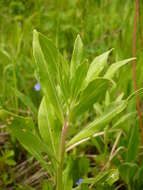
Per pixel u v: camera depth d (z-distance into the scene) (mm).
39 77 247
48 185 287
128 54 430
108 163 351
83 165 349
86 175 350
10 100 464
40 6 633
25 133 246
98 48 483
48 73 249
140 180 337
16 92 396
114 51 445
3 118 249
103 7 548
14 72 444
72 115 251
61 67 252
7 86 458
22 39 545
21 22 618
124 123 376
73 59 254
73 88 243
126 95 388
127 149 343
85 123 433
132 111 379
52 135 275
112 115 256
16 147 412
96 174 360
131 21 465
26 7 624
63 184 289
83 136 260
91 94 241
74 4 619
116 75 421
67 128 257
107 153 385
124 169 332
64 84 244
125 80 386
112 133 401
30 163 392
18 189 346
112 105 259
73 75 243
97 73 250
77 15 563
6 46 549
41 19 532
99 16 552
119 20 535
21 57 522
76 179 343
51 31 529
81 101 243
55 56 249
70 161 304
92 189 296
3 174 362
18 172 387
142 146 370
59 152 264
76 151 405
